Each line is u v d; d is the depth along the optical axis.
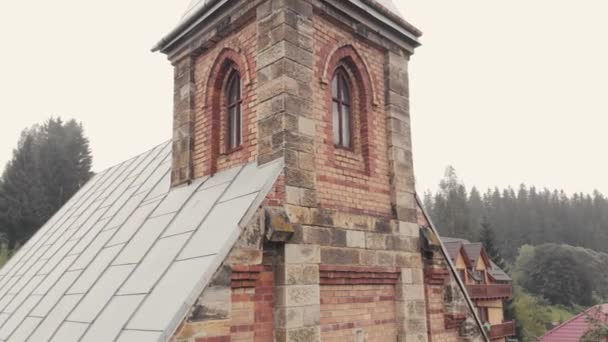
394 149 7.96
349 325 6.70
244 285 5.56
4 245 35.91
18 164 41.03
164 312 4.93
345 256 6.66
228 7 7.58
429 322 7.95
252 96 7.23
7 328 7.85
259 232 5.71
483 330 8.88
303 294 5.96
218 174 7.61
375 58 8.20
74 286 7.51
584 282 62.94
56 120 48.56
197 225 6.33
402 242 7.67
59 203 41.50
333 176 7.03
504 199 97.75
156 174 10.12
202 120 8.17
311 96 6.82
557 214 93.06
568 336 26.61
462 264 28.00
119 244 7.79
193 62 8.53
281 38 6.64
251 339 5.55
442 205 73.94
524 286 63.00
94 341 5.41
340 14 7.52
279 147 6.36
